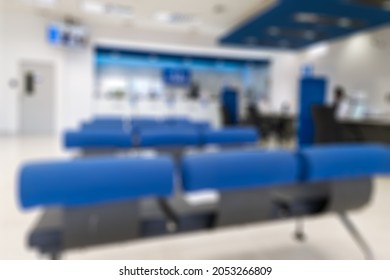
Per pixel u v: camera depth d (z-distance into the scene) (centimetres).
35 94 883
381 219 263
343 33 720
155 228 122
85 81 952
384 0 496
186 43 1076
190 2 743
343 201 149
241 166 118
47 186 92
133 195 103
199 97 1102
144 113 963
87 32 944
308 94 412
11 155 529
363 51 886
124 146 159
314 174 131
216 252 196
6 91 851
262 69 1282
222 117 629
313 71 1082
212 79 1345
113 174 98
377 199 328
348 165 139
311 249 203
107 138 157
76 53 937
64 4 786
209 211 127
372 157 145
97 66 1205
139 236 118
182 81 1280
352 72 923
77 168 95
